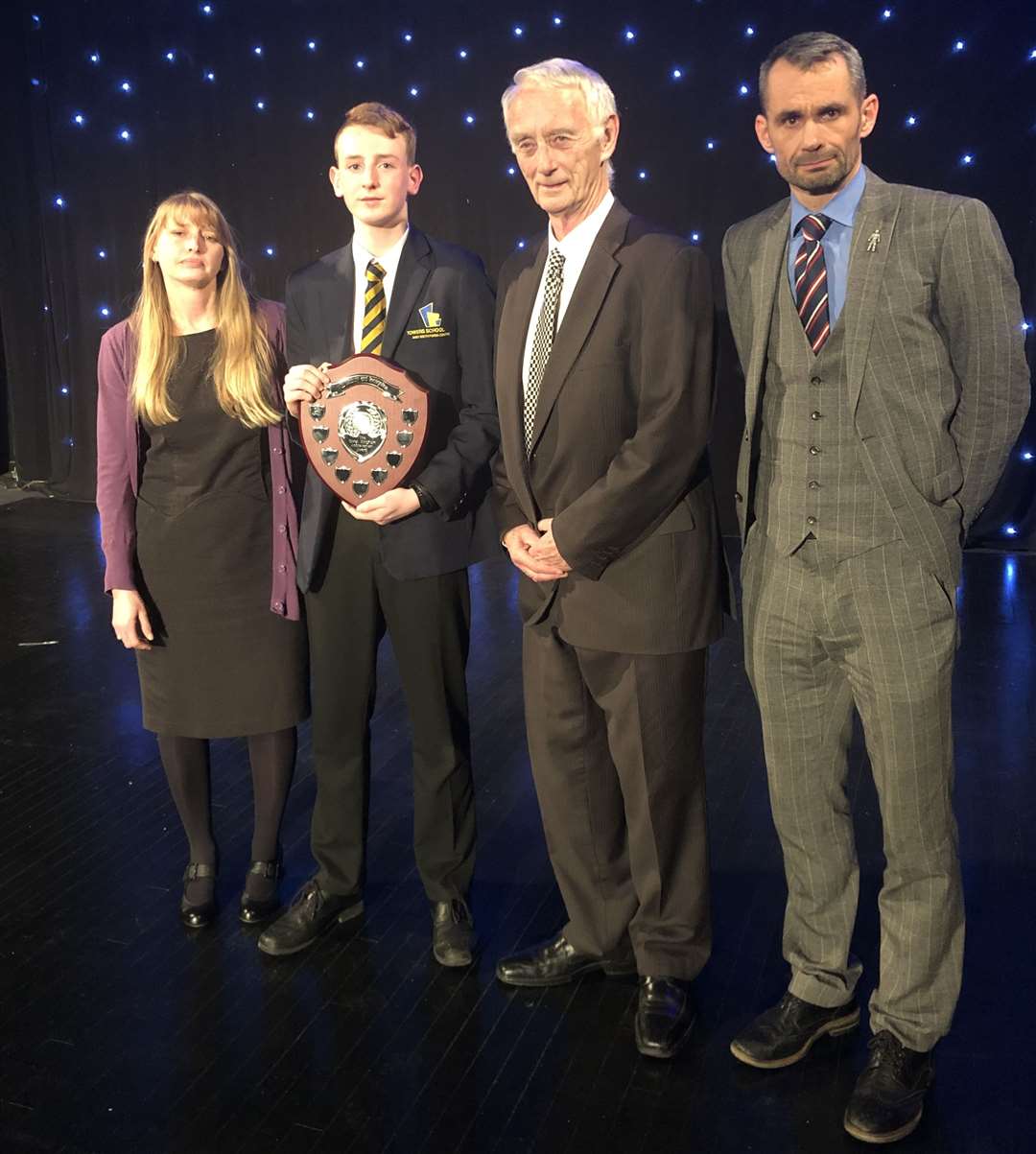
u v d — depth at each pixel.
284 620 2.30
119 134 6.27
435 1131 1.80
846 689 1.84
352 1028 2.04
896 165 5.15
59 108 6.33
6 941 2.32
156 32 6.09
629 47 5.43
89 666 3.95
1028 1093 1.86
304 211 6.08
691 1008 2.03
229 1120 1.83
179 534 2.24
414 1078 1.92
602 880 2.13
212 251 2.16
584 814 2.09
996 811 2.82
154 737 3.34
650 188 5.53
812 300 1.67
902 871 1.79
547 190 1.83
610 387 1.84
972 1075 1.90
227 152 6.12
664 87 5.42
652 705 1.92
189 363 2.19
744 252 1.77
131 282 6.43
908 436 1.65
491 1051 1.98
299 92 5.95
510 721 3.43
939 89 5.04
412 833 2.75
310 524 2.16
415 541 2.10
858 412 1.65
